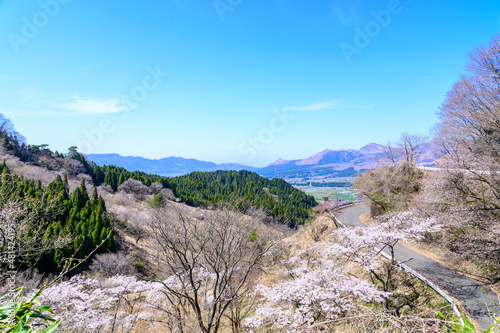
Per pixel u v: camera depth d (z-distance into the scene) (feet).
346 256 47.32
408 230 41.52
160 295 38.17
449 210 49.39
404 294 41.50
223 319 41.63
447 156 58.85
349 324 30.09
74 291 40.93
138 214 121.49
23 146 217.97
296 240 90.38
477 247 42.96
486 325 30.60
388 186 88.74
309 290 38.32
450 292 38.78
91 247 86.17
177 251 24.14
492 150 55.52
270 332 38.65
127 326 33.60
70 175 200.34
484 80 66.69
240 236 29.71
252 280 47.03
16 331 6.40
